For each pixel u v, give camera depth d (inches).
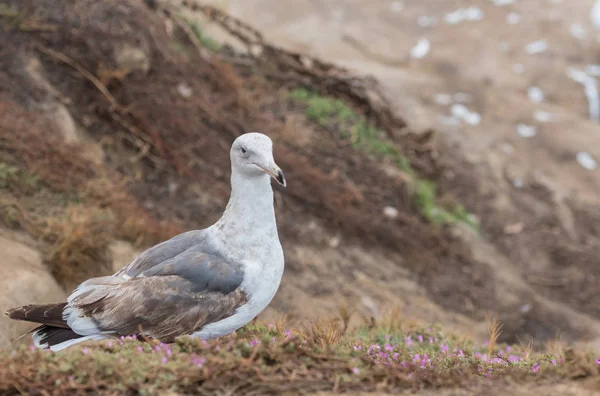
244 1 975.0
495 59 954.7
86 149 525.3
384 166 673.6
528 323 591.8
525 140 836.0
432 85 884.6
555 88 937.5
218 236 301.7
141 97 575.8
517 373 243.6
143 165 557.9
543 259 704.4
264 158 293.6
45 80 550.3
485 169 783.7
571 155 828.6
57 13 577.6
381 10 1012.5
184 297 286.5
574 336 587.2
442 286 602.2
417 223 637.9
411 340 364.8
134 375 236.1
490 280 631.8
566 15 1025.5
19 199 459.2
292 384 231.0
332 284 546.9
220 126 613.0
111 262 451.2
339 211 603.2
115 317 282.0
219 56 704.4
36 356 245.9
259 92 684.1
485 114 858.1
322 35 945.5
